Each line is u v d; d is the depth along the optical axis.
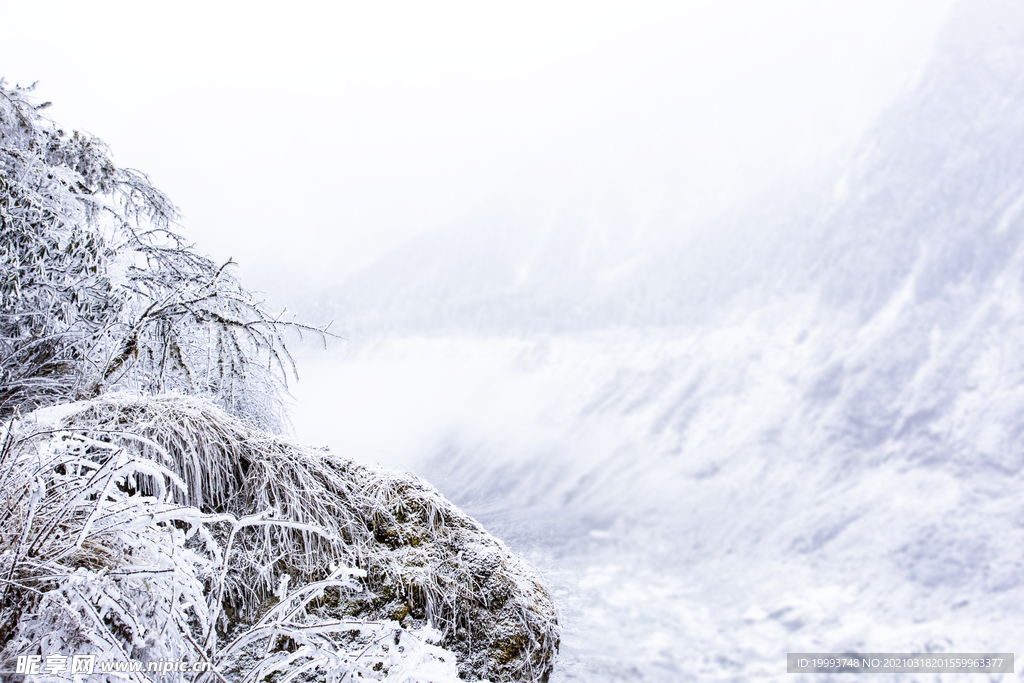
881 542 79.88
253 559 2.43
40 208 3.92
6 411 3.62
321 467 2.96
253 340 4.09
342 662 1.68
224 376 4.07
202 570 1.97
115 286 4.49
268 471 2.73
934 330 101.81
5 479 1.78
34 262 3.88
